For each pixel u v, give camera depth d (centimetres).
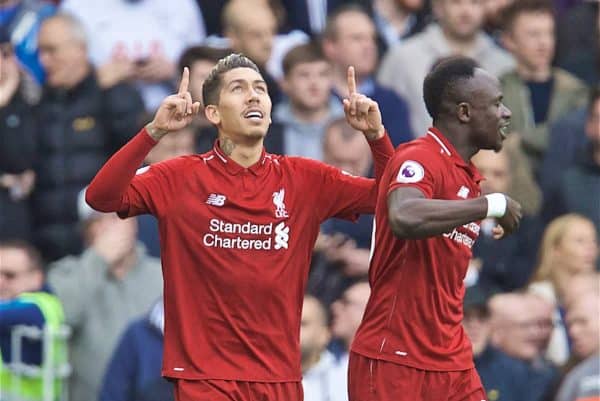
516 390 3381
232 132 2331
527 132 3938
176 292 2328
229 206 2327
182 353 2328
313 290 3444
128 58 4044
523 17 4100
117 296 3425
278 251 2339
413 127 4044
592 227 3672
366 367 2339
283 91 3847
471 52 4141
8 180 3788
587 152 3859
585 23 4309
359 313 3291
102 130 3856
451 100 2311
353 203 2386
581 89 4106
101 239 3425
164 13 4116
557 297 3628
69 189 3797
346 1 4325
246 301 2323
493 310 3431
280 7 4184
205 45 3775
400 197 2211
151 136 2259
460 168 2303
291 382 2353
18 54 3947
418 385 2322
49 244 3781
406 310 2316
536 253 3744
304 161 2388
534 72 4103
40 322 3344
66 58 3844
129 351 3228
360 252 3484
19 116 3812
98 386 3384
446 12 4131
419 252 2300
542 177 3878
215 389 2316
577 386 3384
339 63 4034
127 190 2298
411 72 4075
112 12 4066
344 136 3653
